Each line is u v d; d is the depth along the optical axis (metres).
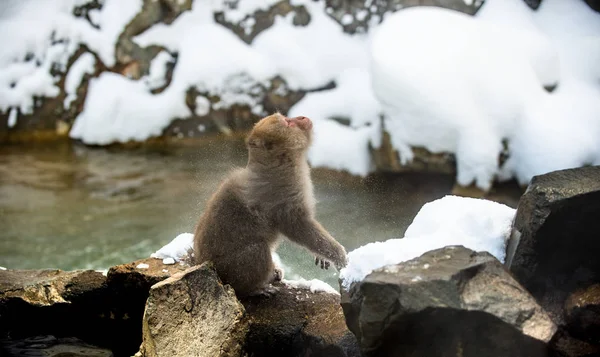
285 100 8.44
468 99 6.92
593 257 3.30
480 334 2.98
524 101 6.93
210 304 3.68
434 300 2.92
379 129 7.40
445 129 6.88
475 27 7.36
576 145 6.63
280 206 4.04
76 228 7.02
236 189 4.11
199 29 8.84
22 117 8.80
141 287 4.22
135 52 8.83
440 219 3.70
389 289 2.97
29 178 8.00
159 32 8.88
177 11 8.91
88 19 9.04
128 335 4.31
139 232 6.88
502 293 3.00
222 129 8.67
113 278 4.27
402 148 7.12
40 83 8.80
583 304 3.11
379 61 7.20
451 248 3.30
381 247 3.45
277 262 4.55
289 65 8.42
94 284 4.34
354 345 3.49
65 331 4.38
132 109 8.69
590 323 3.09
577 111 6.91
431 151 6.99
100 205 7.46
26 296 4.30
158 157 8.48
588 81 7.31
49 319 4.34
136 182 7.86
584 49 7.51
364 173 7.42
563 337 3.14
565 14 7.87
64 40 8.93
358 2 8.45
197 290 3.71
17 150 8.70
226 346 3.57
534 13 7.98
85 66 8.85
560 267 3.34
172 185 7.75
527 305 2.97
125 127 8.71
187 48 8.76
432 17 7.44
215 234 4.05
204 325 3.63
